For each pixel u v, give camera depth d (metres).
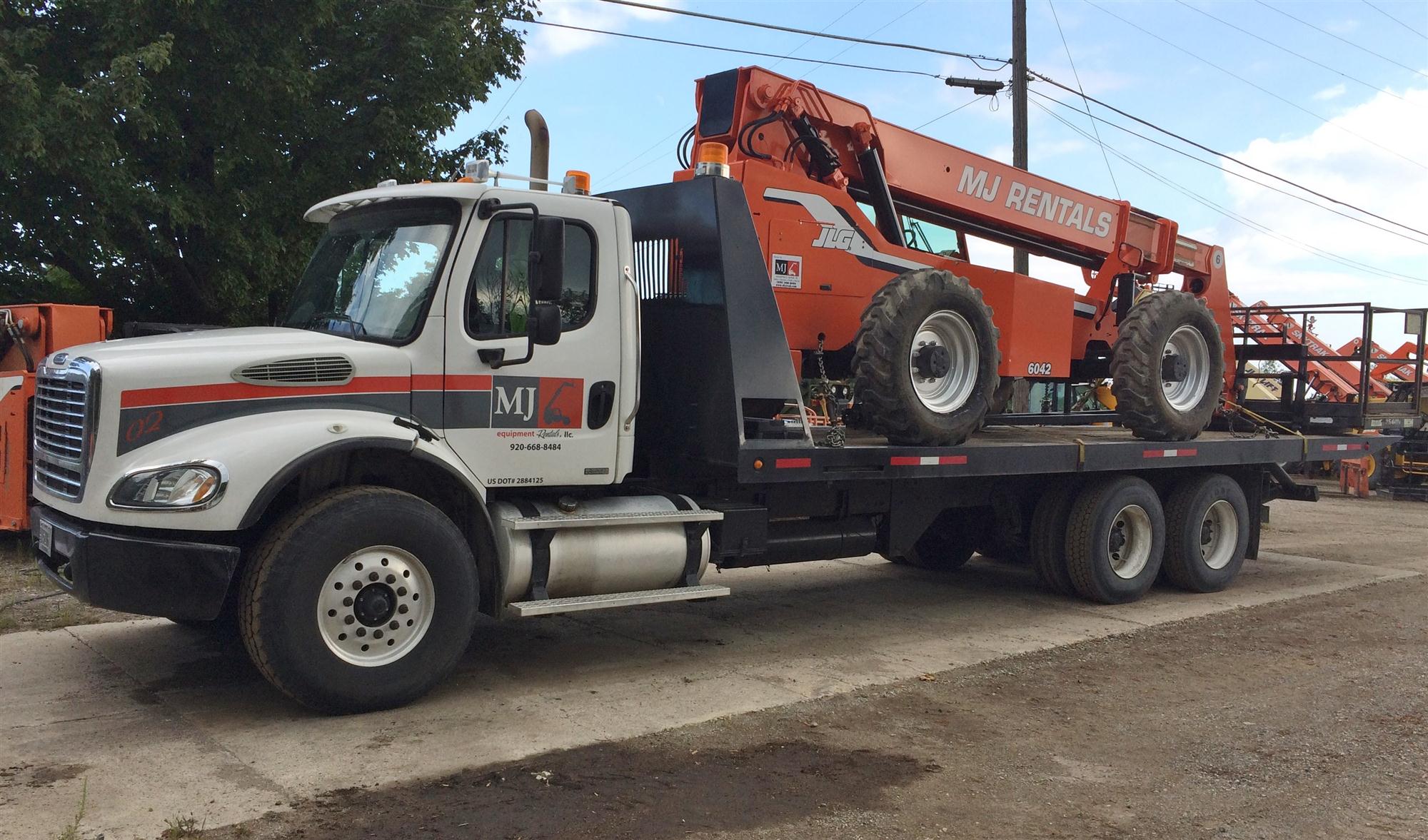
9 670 5.78
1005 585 9.49
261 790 4.16
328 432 4.97
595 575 5.81
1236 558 9.45
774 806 4.16
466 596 5.33
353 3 13.93
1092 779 4.57
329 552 4.90
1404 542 13.20
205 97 12.50
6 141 10.45
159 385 4.86
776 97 7.74
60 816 3.86
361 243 5.82
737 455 6.15
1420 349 11.53
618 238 6.02
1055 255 10.17
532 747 4.77
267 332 5.57
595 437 5.93
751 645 6.91
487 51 14.71
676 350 6.59
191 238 13.23
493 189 5.58
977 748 4.94
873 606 8.38
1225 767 4.75
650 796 4.23
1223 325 11.51
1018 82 18.14
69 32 12.00
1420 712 5.66
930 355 7.12
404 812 3.98
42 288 13.73
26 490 8.41
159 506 4.70
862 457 6.71
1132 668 6.50
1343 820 4.19
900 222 8.71
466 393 5.48
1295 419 11.48
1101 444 8.19
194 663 5.96
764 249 7.11
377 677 5.07
